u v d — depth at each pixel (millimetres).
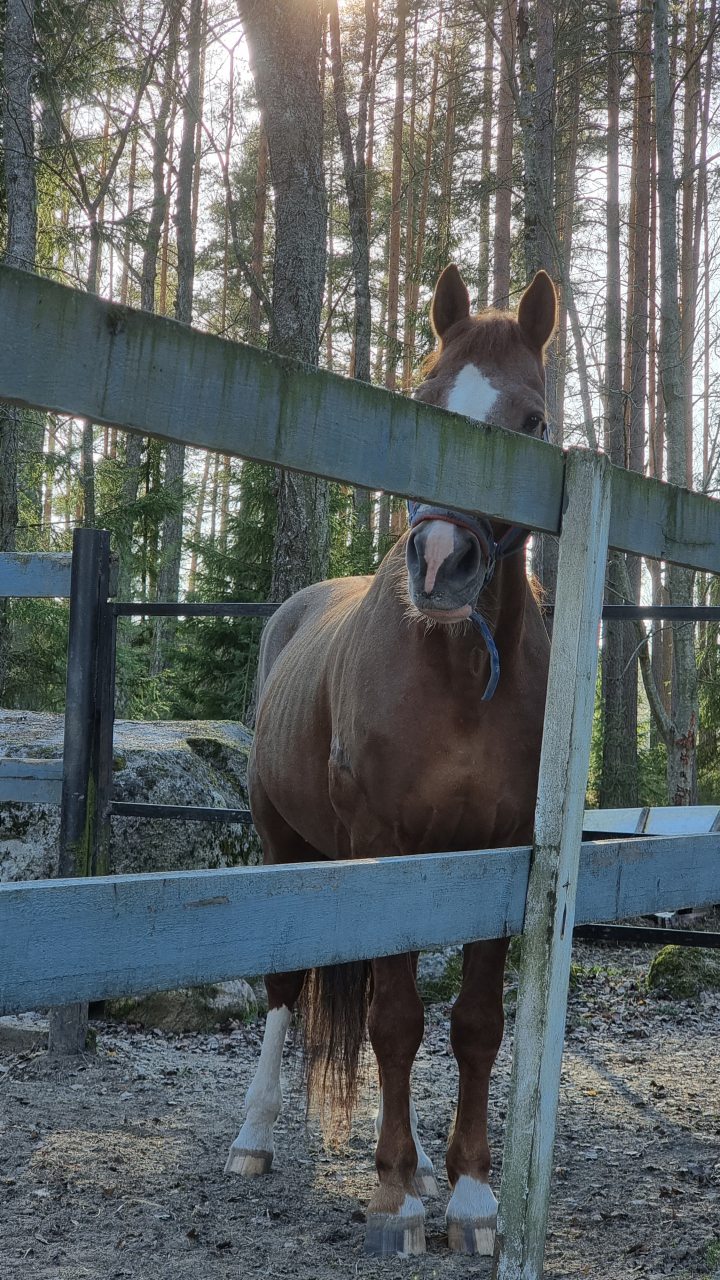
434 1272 2387
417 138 21406
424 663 2471
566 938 1827
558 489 1784
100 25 13219
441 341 2703
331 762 2768
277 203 8844
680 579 8430
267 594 10398
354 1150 3273
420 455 1471
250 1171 3023
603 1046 4676
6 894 1070
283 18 8641
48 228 14859
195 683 10867
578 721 1812
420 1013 2561
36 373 1035
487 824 2535
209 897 1278
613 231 13633
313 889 1420
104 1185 2875
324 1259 2473
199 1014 4605
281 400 1272
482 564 2133
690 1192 2945
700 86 12891
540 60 11102
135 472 14797
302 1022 2998
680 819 3938
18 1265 2402
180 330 1159
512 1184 1797
